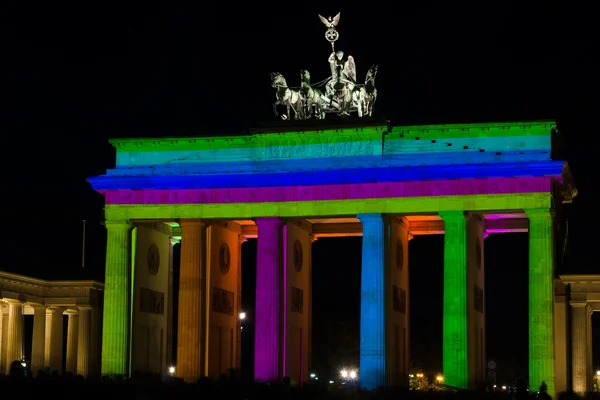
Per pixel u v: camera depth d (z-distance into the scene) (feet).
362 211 512.22
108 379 291.99
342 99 531.91
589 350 515.50
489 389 522.47
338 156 521.24
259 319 520.42
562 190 545.44
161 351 570.87
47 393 245.86
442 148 509.35
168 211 535.19
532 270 488.02
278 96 539.29
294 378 543.39
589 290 499.92
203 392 269.44
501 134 503.61
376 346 505.66
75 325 627.46
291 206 522.06
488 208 495.41
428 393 293.64
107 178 540.52
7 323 590.14
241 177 526.98
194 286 529.04
